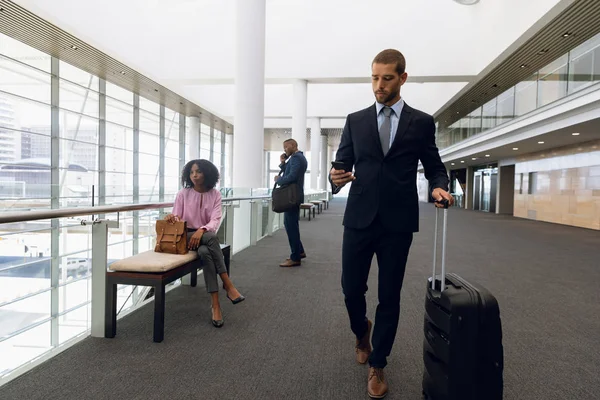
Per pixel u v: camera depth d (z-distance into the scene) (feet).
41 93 36.73
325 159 106.63
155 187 58.08
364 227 5.71
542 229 34.94
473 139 50.06
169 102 56.13
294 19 42.55
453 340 4.44
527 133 36.50
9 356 34.73
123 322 8.77
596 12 26.48
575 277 14.84
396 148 5.69
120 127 49.08
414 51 40.24
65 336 34.76
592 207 36.17
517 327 9.14
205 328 8.48
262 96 26.30
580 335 8.61
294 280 13.20
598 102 26.13
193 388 5.85
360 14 41.47
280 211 15.10
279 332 8.31
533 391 6.06
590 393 6.00
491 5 35.88
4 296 31.91
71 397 5.51
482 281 14.03
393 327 5.82
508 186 59.98
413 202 5.77
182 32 42.04
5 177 35.09
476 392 4.34
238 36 25.82
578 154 38.91
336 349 7.45
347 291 6.23
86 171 43.06
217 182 10.09
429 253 20.31
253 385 5.99
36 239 32.19
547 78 32.30
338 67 42.09
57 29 30.17
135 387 5.84
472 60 39.65
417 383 6.19
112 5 35.88
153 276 7.64
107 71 40.42
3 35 31.35
